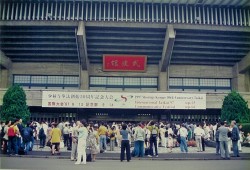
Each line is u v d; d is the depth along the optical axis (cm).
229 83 4947
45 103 4097
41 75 4788
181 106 4178
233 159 1952
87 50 4562
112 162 1769
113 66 4675
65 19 4178
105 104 4116
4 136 2062
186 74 4844
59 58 4703
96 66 4775
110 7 4250
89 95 4122
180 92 4194
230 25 4334
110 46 4531
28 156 1986
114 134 2586
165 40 4375
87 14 4197
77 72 4759
